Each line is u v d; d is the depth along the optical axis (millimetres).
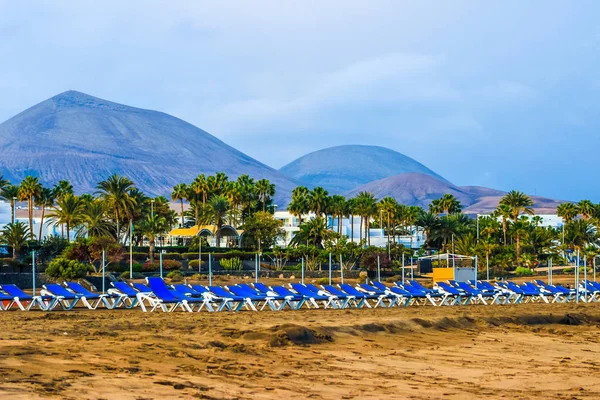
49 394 18375
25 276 87562
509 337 36688
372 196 186625
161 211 177125
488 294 60750
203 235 154000
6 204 180125
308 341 30656
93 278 85000
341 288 53375
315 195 175875
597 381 24812
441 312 48500
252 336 30234
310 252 125750
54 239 116625
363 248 140250
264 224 148875
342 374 24562
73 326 33688
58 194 161250
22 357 22984
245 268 125938
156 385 20609
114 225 136125
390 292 54219
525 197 186500
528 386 23688
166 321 37156
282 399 20109
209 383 21547
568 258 177875
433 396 21531
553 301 65250
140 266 108125
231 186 175750
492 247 141250
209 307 44281
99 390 19375
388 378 24234
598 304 63844
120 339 28875
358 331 34000
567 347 33906
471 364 27844
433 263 121562
